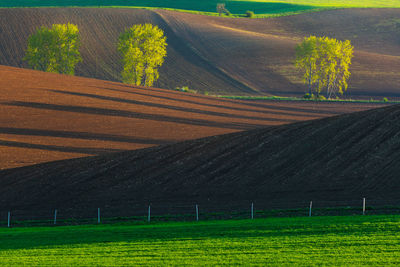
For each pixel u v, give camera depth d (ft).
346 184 256.52
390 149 294.05
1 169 291.38
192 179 274.16
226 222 194.08
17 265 141.69
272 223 184.03
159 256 147.74
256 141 326.24
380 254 143.74
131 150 327.47
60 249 159.12
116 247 159.12
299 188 254.88
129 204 240.94
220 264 138.92
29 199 250.57
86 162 305.12
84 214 229.04
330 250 148.46
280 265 136.56
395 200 230.07
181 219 215.92
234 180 269.85
